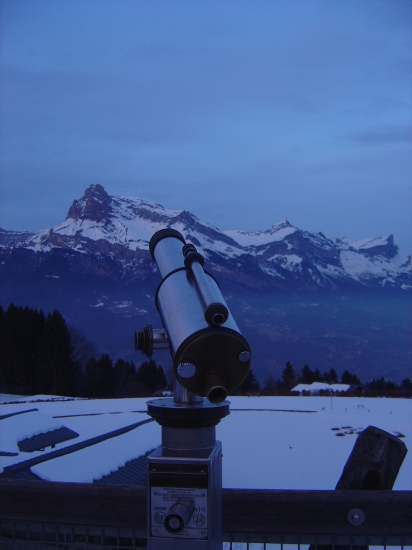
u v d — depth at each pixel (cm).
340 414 2628
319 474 1605
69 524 231
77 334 6825
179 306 179
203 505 175
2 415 1579
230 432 2195
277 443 1989
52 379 5719
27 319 6175
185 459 175
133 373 6719
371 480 248
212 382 165
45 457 1288
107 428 1891
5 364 5766
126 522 228
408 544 216
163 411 181
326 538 220
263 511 222
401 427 2311
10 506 235
